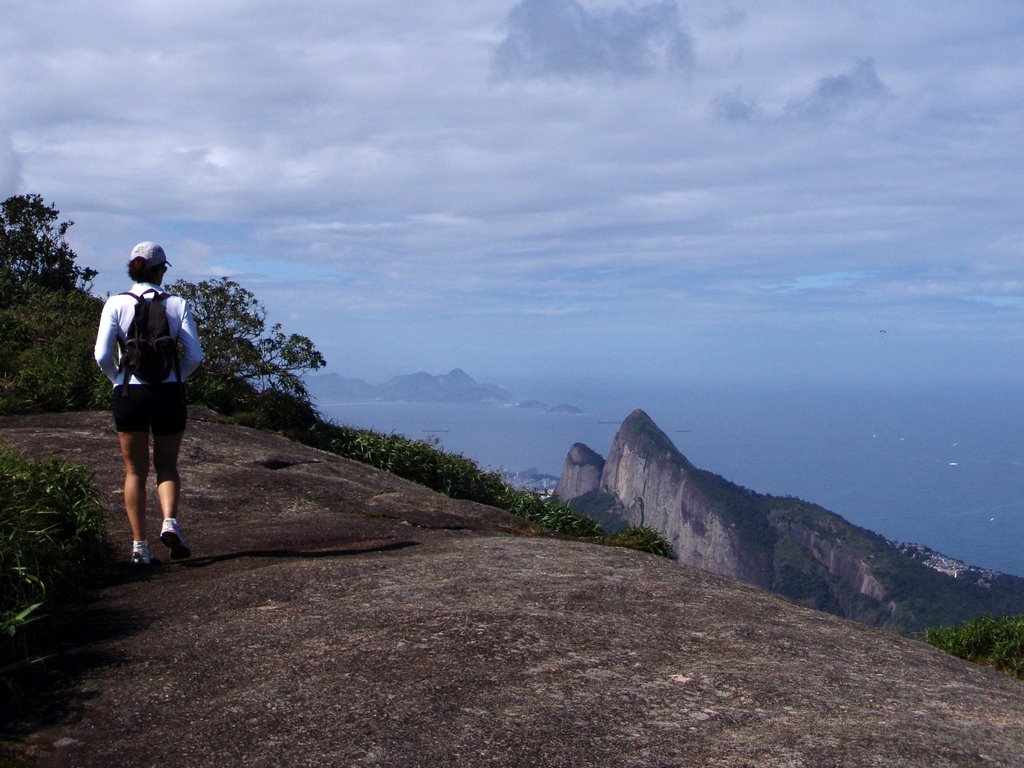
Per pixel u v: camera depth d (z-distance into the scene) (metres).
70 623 3.97
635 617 4.09
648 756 2.60
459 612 3.99
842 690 3.29
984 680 3.81
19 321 12.09
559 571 4.93
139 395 5.07
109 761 2.58
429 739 2.71
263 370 11.79
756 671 3.44
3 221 14.91
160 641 3.68
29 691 3.13
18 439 8.04
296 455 9.25
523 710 2.93
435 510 7.69
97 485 7.02
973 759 2.67
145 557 5.18
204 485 7.41
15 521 4.42
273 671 3.29
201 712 2.93
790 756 2.60
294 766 2.53
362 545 5.85
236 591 4.43
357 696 3.03
